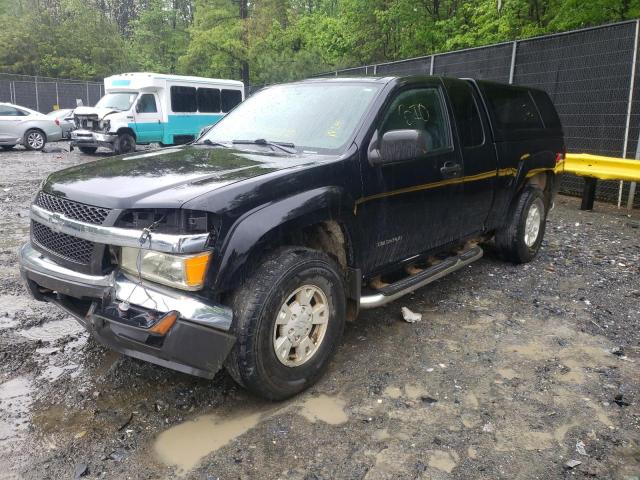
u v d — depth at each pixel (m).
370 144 3.79
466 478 2.67
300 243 3.63
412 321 4.52
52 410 3.18
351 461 2.78
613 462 2.81
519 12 17.08
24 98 33.03
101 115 17.61
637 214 9.04
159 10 46.38
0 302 4.75
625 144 8.93
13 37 41.56
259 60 30.72
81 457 2.78
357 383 3.54
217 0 33.34
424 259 4.78
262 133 4.29
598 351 4.05
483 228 5.32
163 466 2.72
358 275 3.75
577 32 9.45
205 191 2.93
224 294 3.07
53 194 3.30
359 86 4.25
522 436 3.01
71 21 44.16
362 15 26.02
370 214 3.77
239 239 2.93
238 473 2.68
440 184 4.38
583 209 9.32
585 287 5.42
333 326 3.51
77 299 3.43
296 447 2.88
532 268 6.01
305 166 3.40
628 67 8.80
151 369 3.66
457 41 19.75
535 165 5.77
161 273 2.88
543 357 3.95
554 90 9.96
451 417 3.18
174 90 19.08
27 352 3.85
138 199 2.91
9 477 2.62
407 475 2.68
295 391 3.32
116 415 3.14
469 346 4.11
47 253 3.34
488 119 5.13
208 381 3.53
